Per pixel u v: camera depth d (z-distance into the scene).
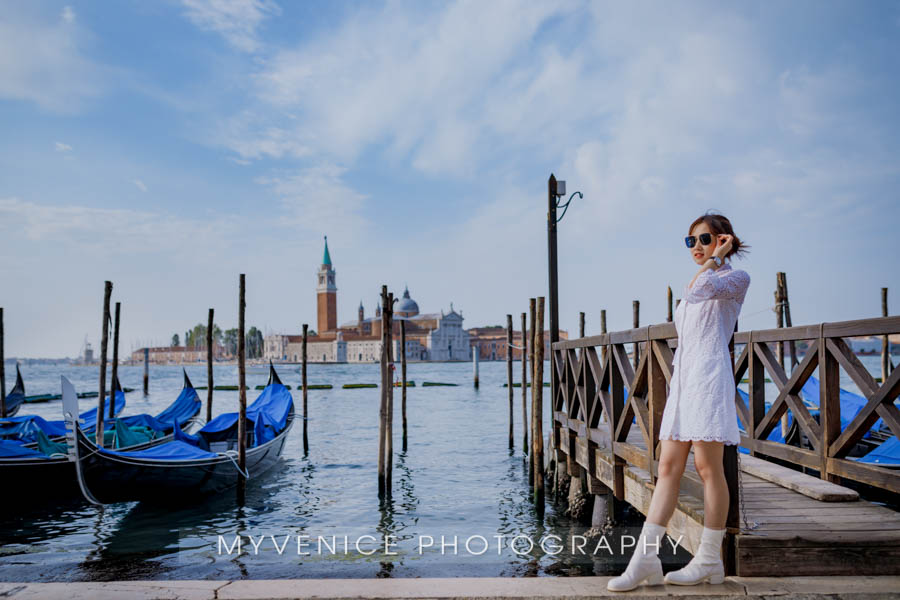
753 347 7.22
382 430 12.36
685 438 3.45
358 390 49.62
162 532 9.77
